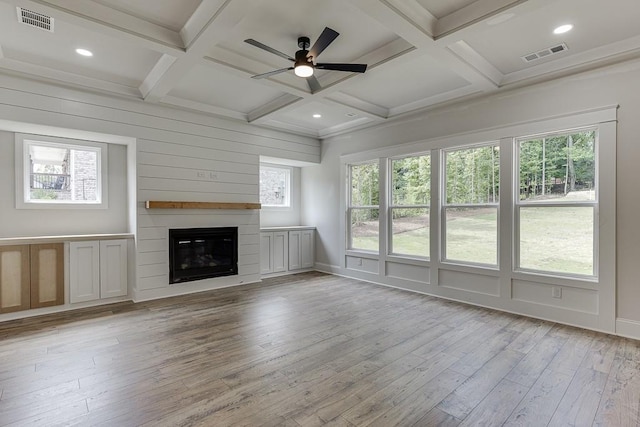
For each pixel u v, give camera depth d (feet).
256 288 16.85
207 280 16.44
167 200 15.14
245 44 10.24
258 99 15.17
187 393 7.25
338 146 20.29
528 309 12.48
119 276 14.32
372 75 11.34
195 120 16.01
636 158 10.21
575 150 11.60
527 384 7.64
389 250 17.54
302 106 15.75
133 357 8.98
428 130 15.58
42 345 9.73
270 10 8.41
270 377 7.96
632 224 10.30
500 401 6.98
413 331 10.95
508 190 12.94
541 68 11.36
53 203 13.99
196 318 12.19
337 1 8.03
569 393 7.25
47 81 12.07
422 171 16.17
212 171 16.58
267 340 10.17
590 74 10.93
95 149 14.99
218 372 8.18
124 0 8.18
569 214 11.71
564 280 11.59
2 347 9.57
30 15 8.63
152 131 14.70
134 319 12.04
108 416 6.43
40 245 12.49
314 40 9.88
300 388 7.48
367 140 18.51
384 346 9.75
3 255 11.78
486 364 8.62
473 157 14.25
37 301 12.41
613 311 10.61
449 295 14.85
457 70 10.97
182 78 12.63
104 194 15.19
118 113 13.80
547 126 11.89
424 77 12.44
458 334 10.68
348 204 20.04
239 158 17.61
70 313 12.69
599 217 10.89
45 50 10.59
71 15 7.95
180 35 9.57
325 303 14.17
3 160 12.94
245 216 17.90
